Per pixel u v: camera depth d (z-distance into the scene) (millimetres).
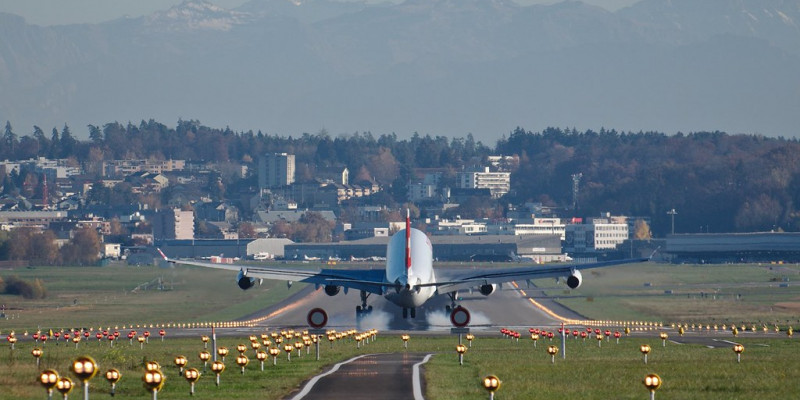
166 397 181125
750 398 177125
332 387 190375
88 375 154375
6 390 189375
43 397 181500
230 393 184750
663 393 184000
